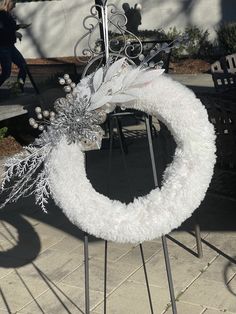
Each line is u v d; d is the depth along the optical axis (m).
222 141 4.46
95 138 2.91
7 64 9.27
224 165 4.52
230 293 3.83
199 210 5.16
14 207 5.70
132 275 4.18
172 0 15.52
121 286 4.04
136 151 7.10
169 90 2.93
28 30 17.73
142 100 2.96
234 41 14.04
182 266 4.23
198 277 4.07
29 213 5.54
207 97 4.58
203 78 12.12
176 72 13.17
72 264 4.45
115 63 2.94
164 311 3.69
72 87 3.04
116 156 6.99
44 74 7.20
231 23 14.52
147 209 2.86
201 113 2.92
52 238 4.95
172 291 3.14
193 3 15.33
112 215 2.86
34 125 2.99
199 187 2.85
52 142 2.90
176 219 2.85
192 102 2.93
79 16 17.08
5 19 9.10
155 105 2.94
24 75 9.16
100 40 3.49
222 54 14.33
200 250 4.33
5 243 4.93
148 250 4.54
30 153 3.12
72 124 2.87
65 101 2.92
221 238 4.63
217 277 4.05
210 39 14.99
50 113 3.03
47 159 2.92
